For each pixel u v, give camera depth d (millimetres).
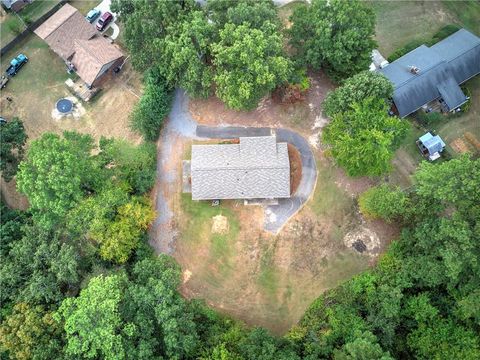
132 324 49312
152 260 57312
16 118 68188
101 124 72500
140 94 73000
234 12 61875
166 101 68250
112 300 49219
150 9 64062
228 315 61656
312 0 65812
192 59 61875
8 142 66062
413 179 60406
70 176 55812
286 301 61906
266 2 65875
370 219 63594
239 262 63594
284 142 67438
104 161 62281
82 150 60188
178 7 64438
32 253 58031
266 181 62906
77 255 56719
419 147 66688
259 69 59188
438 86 66375
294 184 65688
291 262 63125
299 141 67562
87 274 56750
